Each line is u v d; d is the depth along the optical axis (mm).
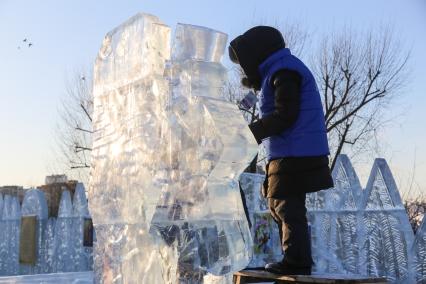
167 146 2352
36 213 10625
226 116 2176
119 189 2641
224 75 2322
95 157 2900
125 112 2623
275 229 6719
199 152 2197
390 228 6715
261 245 6477
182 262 2256
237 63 3051
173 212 2309
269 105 2877
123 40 2662
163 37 2467
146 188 2420
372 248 6797
